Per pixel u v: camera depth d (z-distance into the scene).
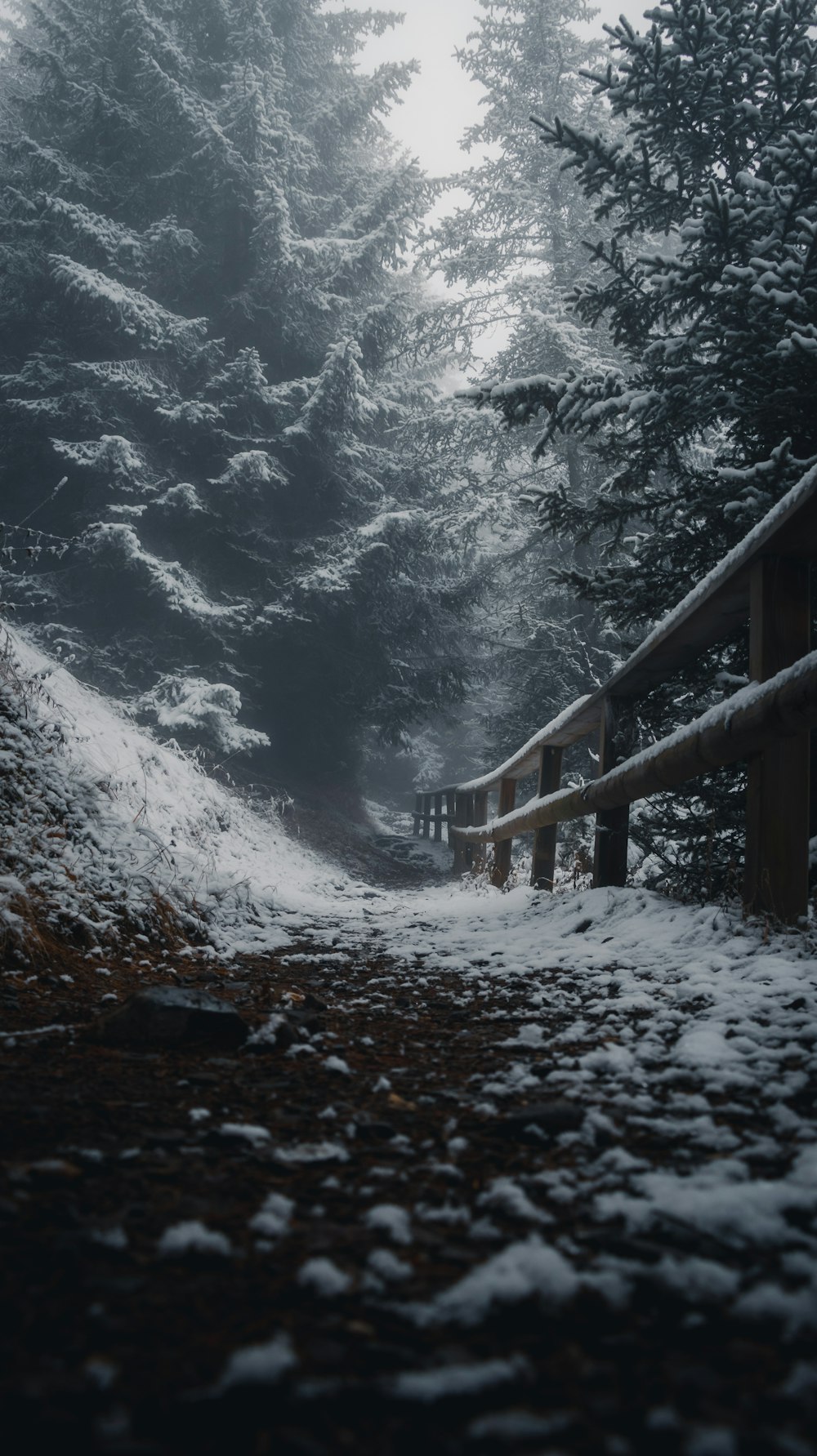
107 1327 1.23
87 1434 0.99
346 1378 1.13
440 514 18.34
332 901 9.41
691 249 6.17
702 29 6.05
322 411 15.07
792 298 5.38
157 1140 2.01
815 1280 1.34
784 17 6.08
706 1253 1.48
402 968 5.03
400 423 19.77
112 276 14.68
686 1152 1.97
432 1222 1.63
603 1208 1.64
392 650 19.11
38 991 3.64
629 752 7.08
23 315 14.96
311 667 17.53
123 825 6.06
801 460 5.62
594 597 7.08
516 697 18.38
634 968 4.33
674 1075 2.57
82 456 13.10
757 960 3.85
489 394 6.67
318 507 17.31
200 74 16.92
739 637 6.35
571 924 5.90
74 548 13.59
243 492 14.48
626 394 6.34
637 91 6.40
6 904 4.16
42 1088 2.38
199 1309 1.30
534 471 19.95
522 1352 1.20
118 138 15.16
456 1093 2.53
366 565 16.02
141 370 14.21
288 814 15.59
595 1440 1.01
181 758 11.50
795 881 4.48
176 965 4.71
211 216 16.14
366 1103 2.42
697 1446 0.97
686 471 6.97
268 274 15.98
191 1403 1.05
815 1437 1.01
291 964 5.15
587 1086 2.55
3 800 5.18
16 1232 1.50
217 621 13.95
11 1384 1.08
